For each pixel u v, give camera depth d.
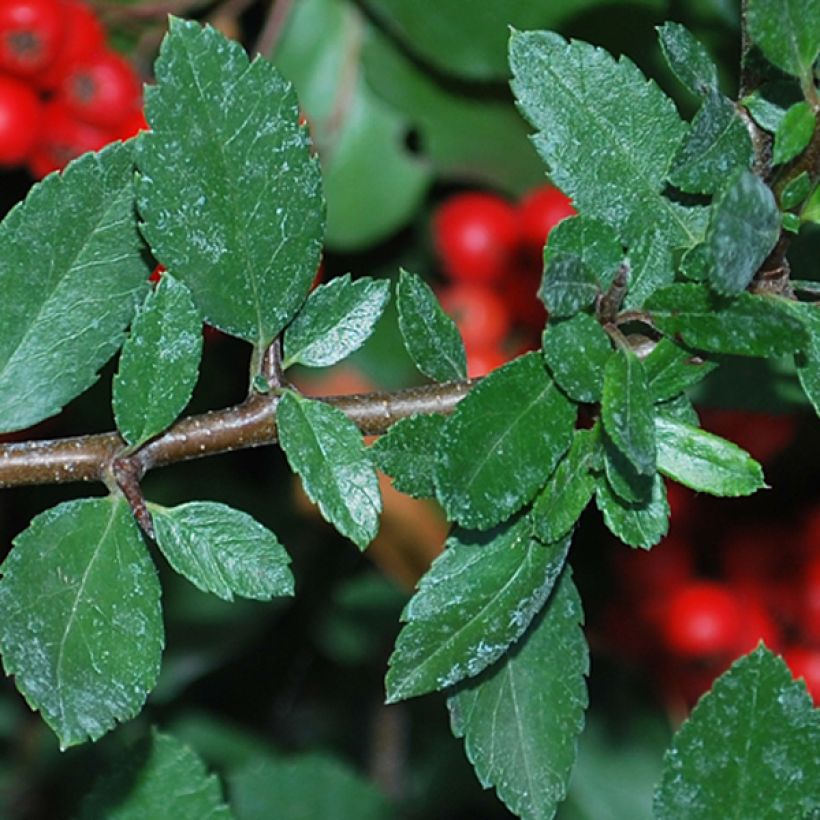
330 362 0.31
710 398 0.34
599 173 0.30
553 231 0.29
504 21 0.41
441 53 0.42
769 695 0.30
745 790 0.30
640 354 0.30
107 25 0.42
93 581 0.30
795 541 0.41
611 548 0.41
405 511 0.42
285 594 0.30
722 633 0.41
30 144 0.40
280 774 0.42
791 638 0.41
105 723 0.29
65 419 0.41
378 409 0.30
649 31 0.41
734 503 0.41
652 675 0.42
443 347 0.30
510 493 0.29
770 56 0.28
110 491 0.30
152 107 0.30
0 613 0.29
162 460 0.30
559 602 0.31
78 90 0.40
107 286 0.31
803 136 0.29
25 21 0.39
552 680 0.31
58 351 0.31
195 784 0.33
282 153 0.30
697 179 0.29
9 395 0.31
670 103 0.30
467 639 0.30
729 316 0.29
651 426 0.29
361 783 0.42
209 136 0.30
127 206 0.31
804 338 0.29
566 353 0.29
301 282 0.30
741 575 0.41
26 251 0.31
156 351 0.30
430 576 0.30
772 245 0.28
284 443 0.30
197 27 0.30
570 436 0.29
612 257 0.29
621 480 0.29
